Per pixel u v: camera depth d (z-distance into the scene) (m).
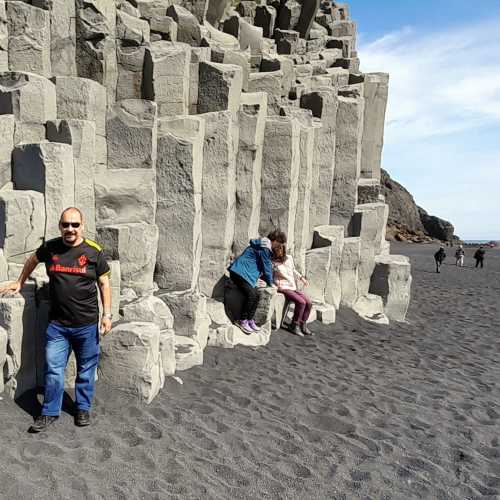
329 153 8.45
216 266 6.41
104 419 3.64
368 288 8.96
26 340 3.74
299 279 7.02
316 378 5.23
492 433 4.14
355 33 13.32
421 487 3.20
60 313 3.44
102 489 2.84
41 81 5.13
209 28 8.73
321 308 7.62
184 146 5.79
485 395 5.16
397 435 3.99
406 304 8.98
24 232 4.38
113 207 5.42
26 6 5.70
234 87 6.66
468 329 8.90
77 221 3.41
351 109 8.64
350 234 8.86
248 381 4.90
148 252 5.39
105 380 4.02
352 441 3.81
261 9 11.23
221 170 6.28
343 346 6.66
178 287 5.94
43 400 3.71
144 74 6.36
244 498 2.93
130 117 5.74
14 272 4.23
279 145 7.10
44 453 3.11
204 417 3.93
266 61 8.62
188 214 5.88
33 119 5.08
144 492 2.86
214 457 3.35
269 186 7.20
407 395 4.97
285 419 4.11
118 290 4.70
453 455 3.70
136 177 5.59
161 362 4.45
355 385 5.14
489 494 3.15
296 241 7.70
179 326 5.33
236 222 6.81
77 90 5.46
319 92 8.39
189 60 6.49
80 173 5.07
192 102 6.66
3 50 5.67
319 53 11.05
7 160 4.75
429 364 6.26
